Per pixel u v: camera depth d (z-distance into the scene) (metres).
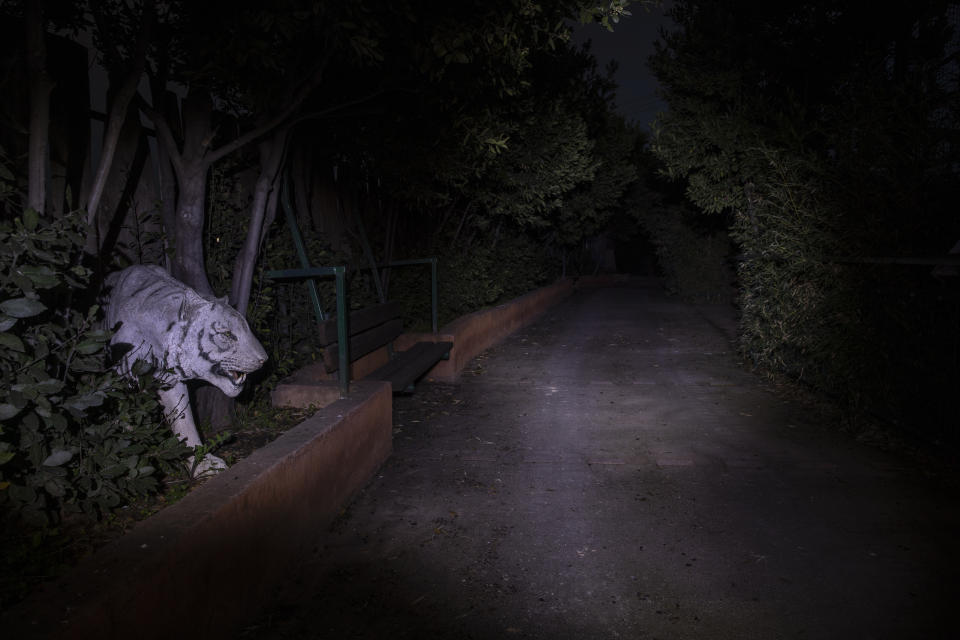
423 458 5.23
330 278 6.30
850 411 6.21
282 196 5.42
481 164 8.06
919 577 3.28
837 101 9.66
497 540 3.74
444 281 10.74
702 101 11.34
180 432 3.51
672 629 2.85
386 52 4.95
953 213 6.33
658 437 5.79
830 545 3.64
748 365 9.22
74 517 2.82
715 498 4.36
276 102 4.55
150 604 2.10
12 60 3.22
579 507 4.23
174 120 4.52
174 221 4.44
